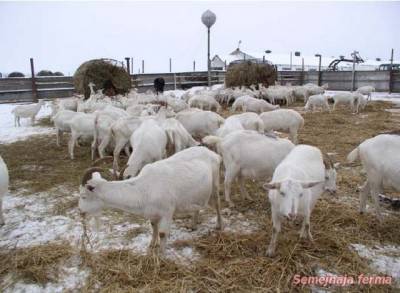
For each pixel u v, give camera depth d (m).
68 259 4.79
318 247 4.96
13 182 7.87
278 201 4.50
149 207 4.64
